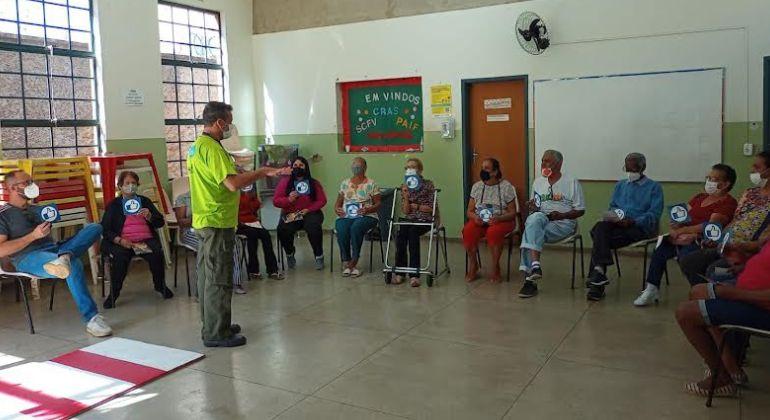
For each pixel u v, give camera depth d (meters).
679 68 5.97
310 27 7.85
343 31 7.63
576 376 3.31
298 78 8.02
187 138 7.59
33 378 3.42
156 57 6.95
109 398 3.14
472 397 3.08
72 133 6.28
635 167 4.90
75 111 6.29
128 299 5.09
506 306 4.63
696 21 5.86
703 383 3.05
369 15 7.45
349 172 7.80
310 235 5.91
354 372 3.43
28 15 5.86
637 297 4.79
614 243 4.82
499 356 3.63
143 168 6.18
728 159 5.88
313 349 3.81
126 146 6.66
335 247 7.10
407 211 5.44
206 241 3.82
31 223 4.38
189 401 3.10
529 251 4.95
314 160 8.03
